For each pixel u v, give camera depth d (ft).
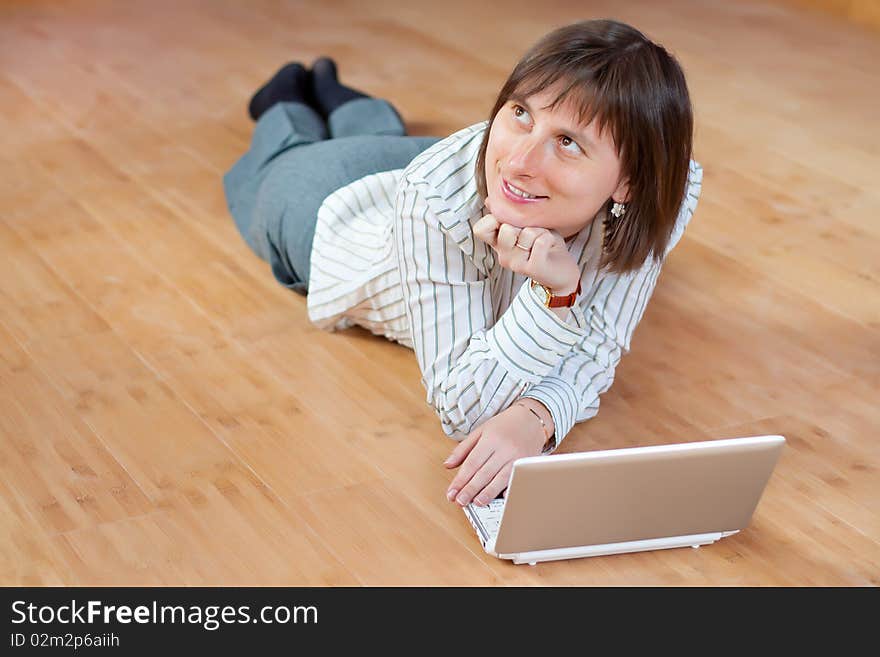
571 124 4.70
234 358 6.50
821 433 6.16
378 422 6.01
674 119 4.86
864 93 11.86
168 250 7.70
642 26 13.78
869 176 9.75
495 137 4.93
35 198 8.31
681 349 6.89
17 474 5.41
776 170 9.70
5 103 10.07
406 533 5.19
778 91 11.73
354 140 7.47
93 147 9.28
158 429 5.82
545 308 5.13
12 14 12.71
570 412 5.43
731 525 5.19
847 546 5.30
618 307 5.60
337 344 6.72
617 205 5.09
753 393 6.49
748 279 7.81
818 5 14.88
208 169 9.03
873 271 8.06
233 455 5.65
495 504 5.24
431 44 12.56
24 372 6.23
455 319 5.45
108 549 4.97
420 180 5.34
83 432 5.75
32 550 4.93
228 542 5.06
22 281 7.17
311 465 5.62
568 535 4.95
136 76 11.01
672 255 8.06
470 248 5.37
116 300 7.03
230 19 13.04
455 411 5.42
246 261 7.64
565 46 4.74
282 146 8.24
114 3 13.38
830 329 7.25
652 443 5.97
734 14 14.53
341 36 12.66
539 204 4.87
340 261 6.54
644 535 5.08
